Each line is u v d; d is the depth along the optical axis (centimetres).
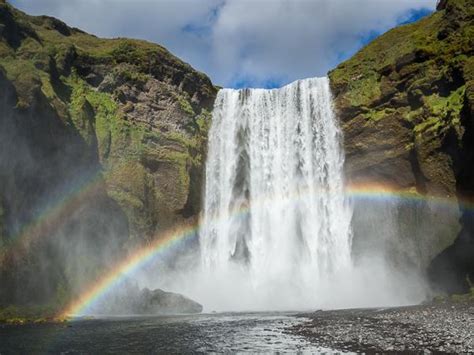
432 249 4709
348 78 5988
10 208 3778
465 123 4278
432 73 5044
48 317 3603
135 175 5372
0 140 3722
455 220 4541
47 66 5031
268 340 2453
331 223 5744
